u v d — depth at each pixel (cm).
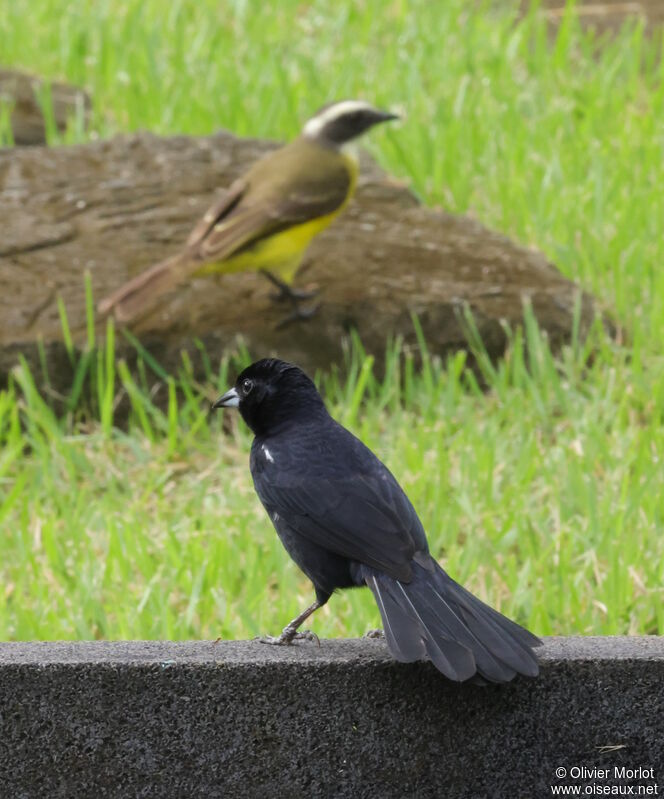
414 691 625
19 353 1149
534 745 631
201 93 1817
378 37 2038
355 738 627
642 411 1157
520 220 1451
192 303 1232
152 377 1174
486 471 1040
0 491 1069
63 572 927
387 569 627
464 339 1230
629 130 1686
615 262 1346
